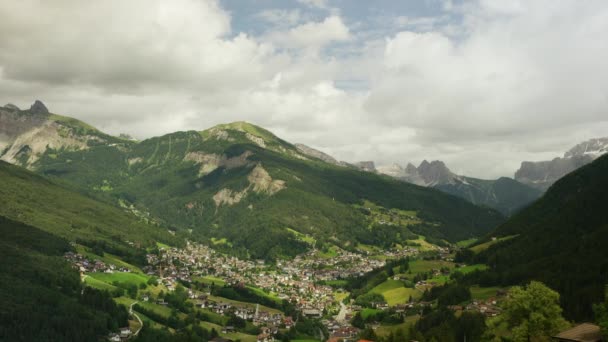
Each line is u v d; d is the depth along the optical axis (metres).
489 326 197.38
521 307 144.38
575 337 110.25
